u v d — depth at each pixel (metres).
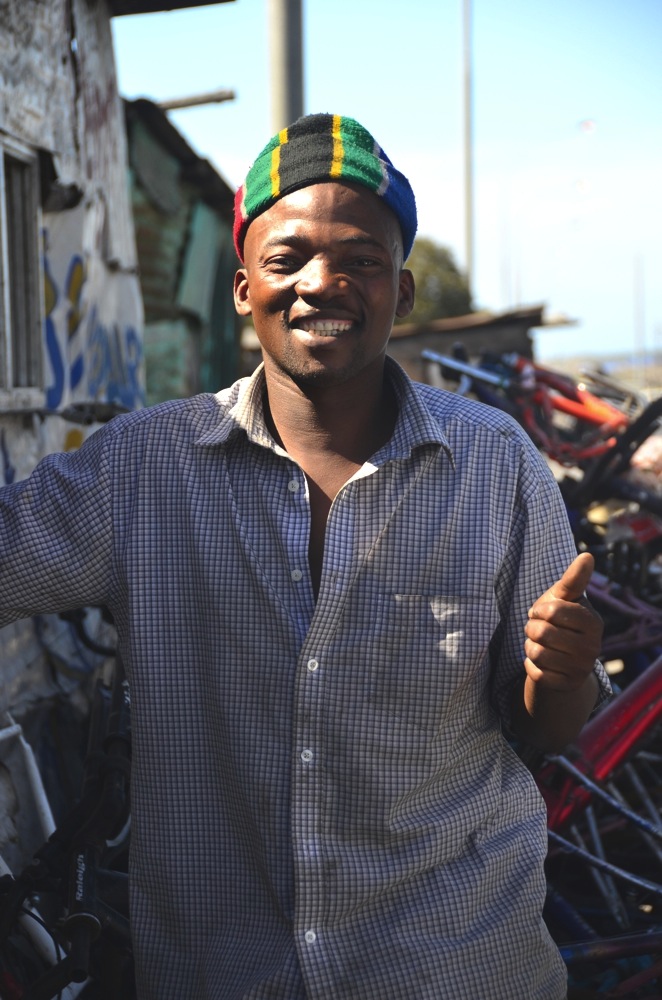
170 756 1.53
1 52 3.28
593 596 3.56
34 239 3.54
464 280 30.69
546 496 1.54
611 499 4.12
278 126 4.93
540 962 1.54
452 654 1.46
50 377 3.67
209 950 1.50
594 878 2.58
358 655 1.44
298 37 4.91
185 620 1.51
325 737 1.43
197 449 1.52
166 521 1.52
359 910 1.45
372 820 1.45
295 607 1.45
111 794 2.08
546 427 4.35
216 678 1.48
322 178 1.44
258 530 1.48
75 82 4.02
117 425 1.58
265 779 1.45
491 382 4.40
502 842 1.55
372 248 1.45
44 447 3.53
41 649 3.07
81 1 4.12
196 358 8.61
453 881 1.48
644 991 2.30
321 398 1.51
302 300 1.45
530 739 1.60
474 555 1.48
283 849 1.45
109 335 4.54
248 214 1.50
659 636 3.40
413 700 1.45
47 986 1.73
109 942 2.02
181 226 8.05
